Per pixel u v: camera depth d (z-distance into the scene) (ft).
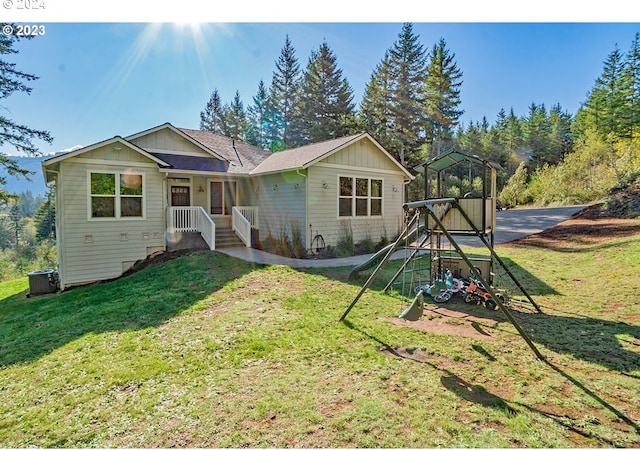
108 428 9.45
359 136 42.63
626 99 92.58
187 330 16.42
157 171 37.04
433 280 23.31
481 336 15.24
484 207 21.01
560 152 146.51
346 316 17.87
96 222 33.71
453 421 9.18
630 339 14.39
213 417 9.63
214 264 30.89
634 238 29.60
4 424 9.84
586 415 9.41
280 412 9.73
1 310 27.27
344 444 8.40
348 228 42.65
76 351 14.74
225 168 44.73
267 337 15.14
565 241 35.86
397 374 11.80
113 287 27.89
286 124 129.08
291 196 41.09
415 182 95.55
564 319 17.21
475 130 153.69
